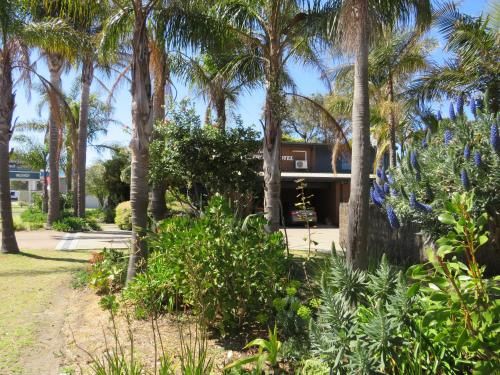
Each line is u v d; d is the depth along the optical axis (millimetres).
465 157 6555
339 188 27656
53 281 9070
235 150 11938
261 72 12438
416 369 2920
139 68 7758
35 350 5133
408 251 10109
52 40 12219
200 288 5012
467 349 2684
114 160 32688
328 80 14234
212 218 5422
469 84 11422
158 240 6184
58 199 22516
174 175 11984
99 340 5363
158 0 7820
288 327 4430
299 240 18031
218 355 4707
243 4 10266
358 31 6797
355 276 3617
